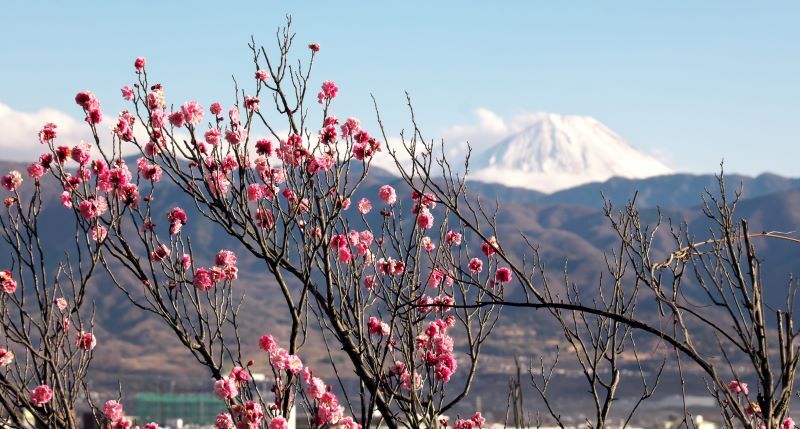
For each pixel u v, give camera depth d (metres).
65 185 9.24
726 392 6.43
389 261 9.93
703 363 6.54
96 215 9.20
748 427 6.31
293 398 9.05
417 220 9.44
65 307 9.56
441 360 9.26
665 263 7.68
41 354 8.76
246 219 9.49
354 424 9.19
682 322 6.76
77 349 9.28
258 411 8.58
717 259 7.50
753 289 6.60
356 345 9.48
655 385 9.00
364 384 9.22
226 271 9.30
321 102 10.40
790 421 8.99
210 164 10.08
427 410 8.97
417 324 9.57
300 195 9.76
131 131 9.66
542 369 10.16
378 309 9.92
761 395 6.50
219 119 9.80
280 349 8.90
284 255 9.63
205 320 9.15
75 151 9.26
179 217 9.45
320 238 9.44
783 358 6.50
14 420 8.61
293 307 9.35
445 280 9.96
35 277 8.99
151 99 9.59
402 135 8.75
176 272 9.28
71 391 9.12
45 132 9.24
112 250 9.19
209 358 9.02
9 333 8.73
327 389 9.15
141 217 9.41
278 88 9.91
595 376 9.20
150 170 9.54
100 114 9.46
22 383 8.90
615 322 9.33
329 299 9.42
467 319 9.55
